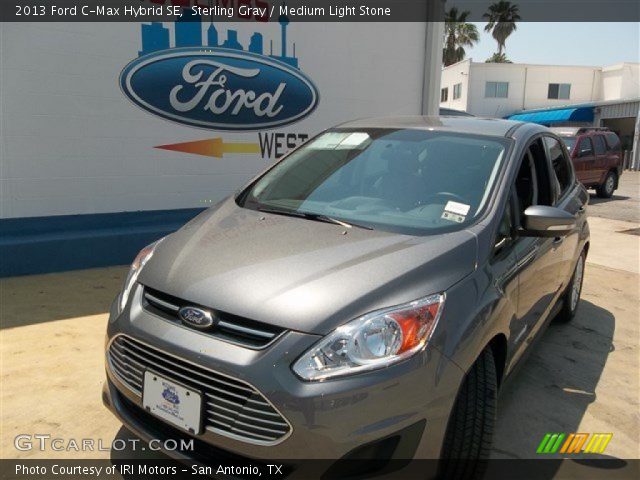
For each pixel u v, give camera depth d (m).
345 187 3.21
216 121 6.87
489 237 2.64
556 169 4.15
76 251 5.55
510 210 2.95
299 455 1.99
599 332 4.78
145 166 6.45
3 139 5.55
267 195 3.28
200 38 6.59
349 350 2.04
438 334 2.15
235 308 2.15
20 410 3.06
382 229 2.73
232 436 2.06
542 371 3.94
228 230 2.78
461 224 2.73
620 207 13.09
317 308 2.11
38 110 5.70
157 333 2.24
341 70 7.81
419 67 8.54
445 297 2.25
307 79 7.52
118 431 2.92
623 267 7.19
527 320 3.15
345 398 1.98
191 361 2.12
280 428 2.00
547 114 31.25
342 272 2.29
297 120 7.53
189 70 6.57
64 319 4.32
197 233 2.80
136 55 6.19
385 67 8.20
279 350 2.03
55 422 2.97
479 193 2.93
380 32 8.05
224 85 6.85
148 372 2.27
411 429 2.07
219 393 2.09
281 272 2.31
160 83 6.40
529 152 3.50
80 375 3.46
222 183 7.05
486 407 2.43
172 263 2.51
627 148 29.39
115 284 5.18
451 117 3.97
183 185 6.76
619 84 34.34
